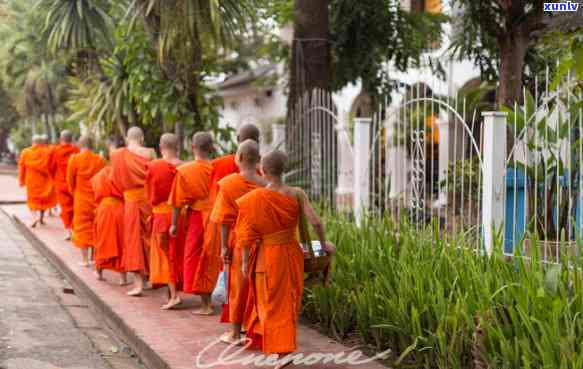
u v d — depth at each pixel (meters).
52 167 11.80
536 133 6.45
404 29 14.20
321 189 10.32
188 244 6.59
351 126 11.10
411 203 7.50
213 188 6.39
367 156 8.89
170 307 7.00
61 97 25.22
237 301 5.51
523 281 4.46
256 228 4.86
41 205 13.71
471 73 16.03
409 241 6.21
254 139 6.01
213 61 10.73
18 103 30.31
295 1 11.80
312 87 11.45
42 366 5.41
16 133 42.06
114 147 13.48
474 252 5.66
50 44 14.52
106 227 8.01
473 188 7.83
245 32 10.02
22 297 7.97
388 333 5.32
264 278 4.89
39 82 24.95
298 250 4.99
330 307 6.00
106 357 5.81
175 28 9.38
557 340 3.81
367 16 13.86
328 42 11.68
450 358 4.48
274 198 4.84
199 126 10.84
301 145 10.77
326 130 10.53
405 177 7.74
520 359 3.99
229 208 5.51
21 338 6.20
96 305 7.67
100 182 8.01
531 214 6.66
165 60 10.18
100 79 13.71
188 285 6.58
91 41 14.14
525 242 6.36
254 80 26.05
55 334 6.45
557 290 4.44
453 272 5.25
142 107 10.70
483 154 6.38
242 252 5.10
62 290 8.61
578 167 6.57
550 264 5.15
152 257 7.10
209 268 6.54
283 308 4.88
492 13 9.09
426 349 4.87
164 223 6.89
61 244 11.41
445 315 4.72
